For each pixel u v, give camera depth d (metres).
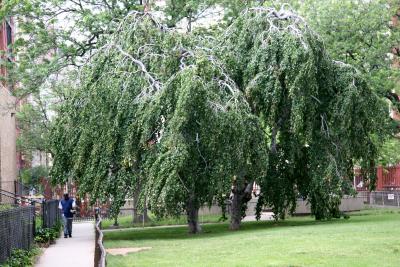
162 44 21.88
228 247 15.88
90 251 18.25
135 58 21.69
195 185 19.98
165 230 25.41
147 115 19.25
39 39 29.69
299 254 13.48
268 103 21.89
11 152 35.06
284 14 23.11
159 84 20.86
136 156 19.88
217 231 22.69
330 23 32.34
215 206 34.03
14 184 29.80
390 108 32.66
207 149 19.48
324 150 22.47
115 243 19.48
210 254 14.63
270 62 21.91
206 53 21.81
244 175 21.72
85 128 20.55
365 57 31.69
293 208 24.73
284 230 20.03
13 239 13.80
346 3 32.25
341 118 22.36
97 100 20.47
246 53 22.77
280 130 23.42
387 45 31.75
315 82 21.50
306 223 23.42
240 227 23.72
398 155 35.75
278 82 21.44
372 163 24.30
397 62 35.44
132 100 20.36
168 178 18.42
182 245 17.44
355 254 13.13
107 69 21.38
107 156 20.11
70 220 25.11
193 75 18.98
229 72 22.30
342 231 18.17
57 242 22.19
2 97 31.91
